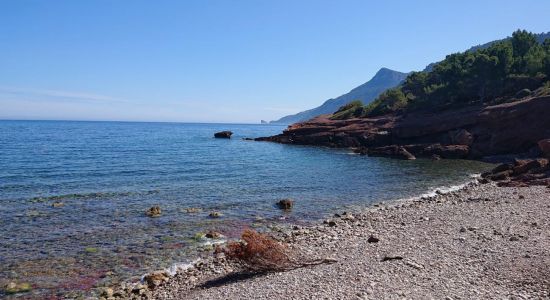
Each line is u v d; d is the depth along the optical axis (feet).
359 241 58.03
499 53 257.96
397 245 53.57
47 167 149.79
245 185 120.37
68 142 287.48
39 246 62.59
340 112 356.38
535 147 189.06
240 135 512.63
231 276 47.93
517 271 40.63
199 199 99.30
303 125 326.03
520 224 62.39
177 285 47.32
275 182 126.31
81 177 129.49
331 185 121.39
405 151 199.72
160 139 358.84
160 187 114.83
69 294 46.65
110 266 55.06
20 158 176.35
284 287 39.83
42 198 96.94
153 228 73.26
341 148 255.91
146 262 56.54
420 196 104.94
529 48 302.66
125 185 117.08
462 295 35.37
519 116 198.29
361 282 39.34
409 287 37.60
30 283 49.39
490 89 261.24
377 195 106.52
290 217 82.64
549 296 34.47
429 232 60.23
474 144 205.46
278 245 48.85
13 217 78.84
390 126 250.57
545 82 247.50
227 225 76.02
